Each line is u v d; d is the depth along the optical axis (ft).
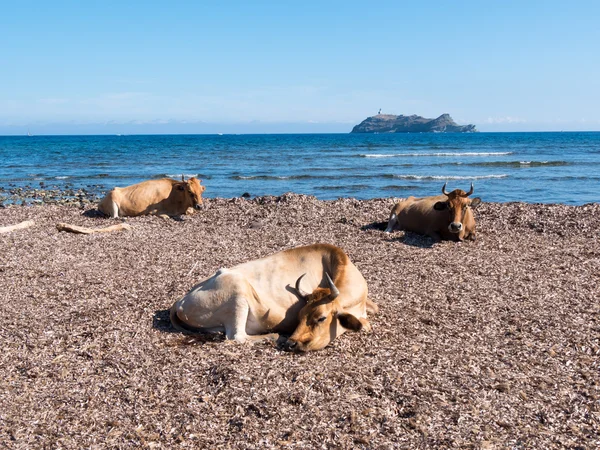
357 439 14.53
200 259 34.63
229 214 51.52
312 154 197.88
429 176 109.50
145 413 15.98
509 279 29.37
